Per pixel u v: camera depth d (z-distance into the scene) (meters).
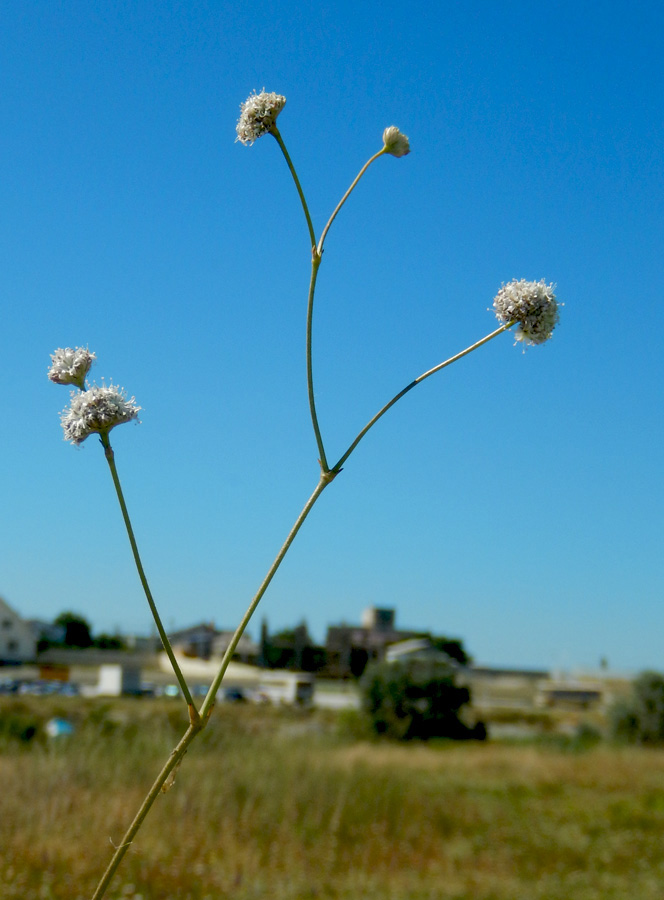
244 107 2.78
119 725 16.16
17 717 18.44
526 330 2.63
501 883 9.62
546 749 25.11
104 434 2.29
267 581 2.21
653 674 28.64
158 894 7.95
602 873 10.27
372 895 8.68
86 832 9.30
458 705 31.19
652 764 19.56
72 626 87.12
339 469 2.36
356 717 30.97
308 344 2.45
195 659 61.91
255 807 11.50
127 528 2.23
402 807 12.78
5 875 7.76
